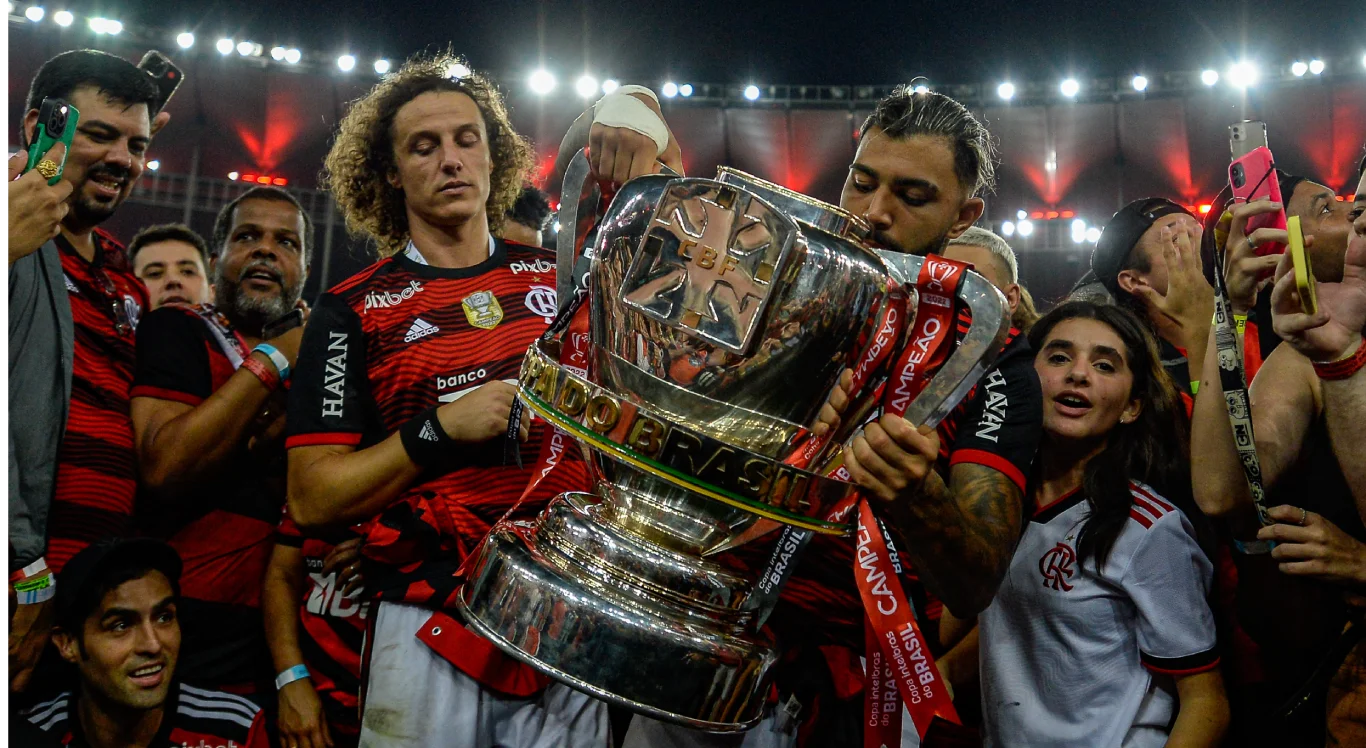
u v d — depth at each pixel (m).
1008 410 1.51
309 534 1.64
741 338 1.02
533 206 3.06
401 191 1.94
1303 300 1.25
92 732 2.04
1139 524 1.87
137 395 2.24
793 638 1.50
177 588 2.10
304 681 2.01
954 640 2.12
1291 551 1.57
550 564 1.09
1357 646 1.60
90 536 2.07
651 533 1.13
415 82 1.89
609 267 1.09
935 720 1.21
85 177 2.16
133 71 2.21
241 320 2.77
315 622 2.04
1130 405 1.98
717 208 1.04
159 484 2.14
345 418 1.63
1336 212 1.66
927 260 1.12
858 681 1.53
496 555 1.11
